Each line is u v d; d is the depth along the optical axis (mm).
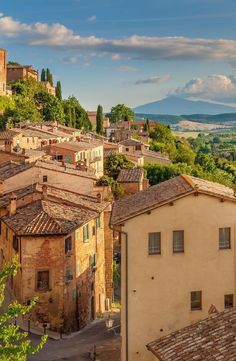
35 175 70938
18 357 23875
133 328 37281
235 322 26484
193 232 37656
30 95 192375
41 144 132500
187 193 37062
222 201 37875
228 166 199125
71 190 69562
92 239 58438
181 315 37688
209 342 25312
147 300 37375
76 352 45781
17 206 58531
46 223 52062
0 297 25516
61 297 51938
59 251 51719
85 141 133750
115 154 135500
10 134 123875
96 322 57625
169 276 37562
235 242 38156
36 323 51656
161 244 37375
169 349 25844
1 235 61781
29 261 51406
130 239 37156
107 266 64250
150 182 131375
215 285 38031
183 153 187875
